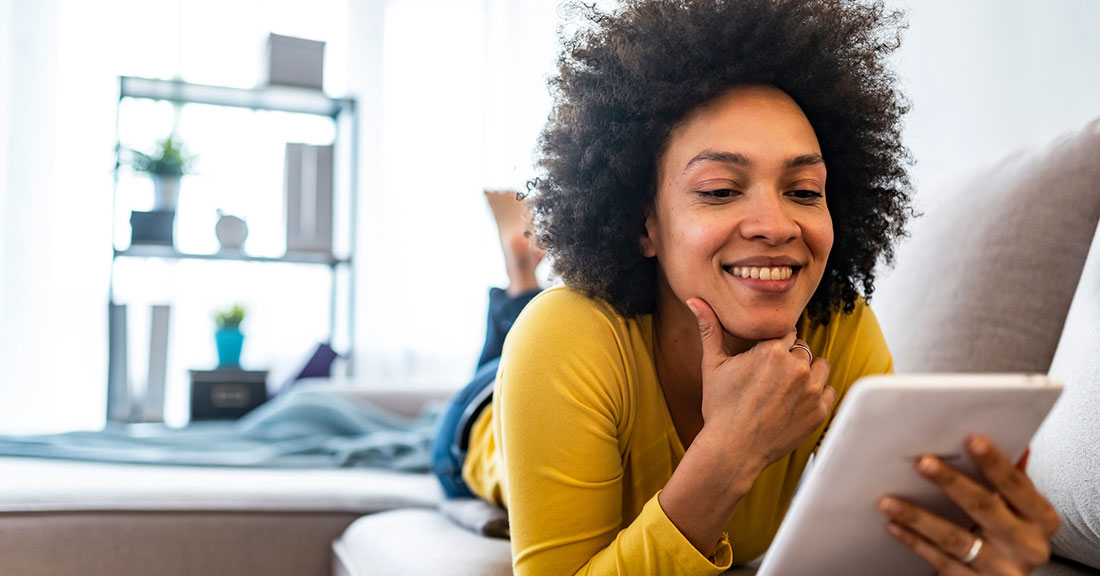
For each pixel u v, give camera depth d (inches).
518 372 32.9
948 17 71.3
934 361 45.4
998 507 23.9
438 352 138.9
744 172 30.3
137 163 121.8
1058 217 43.8
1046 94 62.0
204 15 134.0
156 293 128.6
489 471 48.7
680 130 31.8
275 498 54.6
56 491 51.7
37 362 121.7
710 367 30.2
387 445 73.5
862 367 37.3
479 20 144.5
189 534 52.1
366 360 136.3
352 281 133.0
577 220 35.0
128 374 119.7
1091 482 31.2
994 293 44.4
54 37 125.2
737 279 30.0
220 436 82.8
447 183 141.6
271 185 135.3
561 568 31.2
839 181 36.2
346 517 55.3
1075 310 36.9
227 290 133.0
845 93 34.4
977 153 68.3
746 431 28.4
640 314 34.9
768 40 32.2
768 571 26.4
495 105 143.3
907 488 24.6
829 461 23.2
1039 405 22.8
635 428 35.0
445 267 140.3
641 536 29.4
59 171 124.7
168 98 130.9
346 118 139.9
